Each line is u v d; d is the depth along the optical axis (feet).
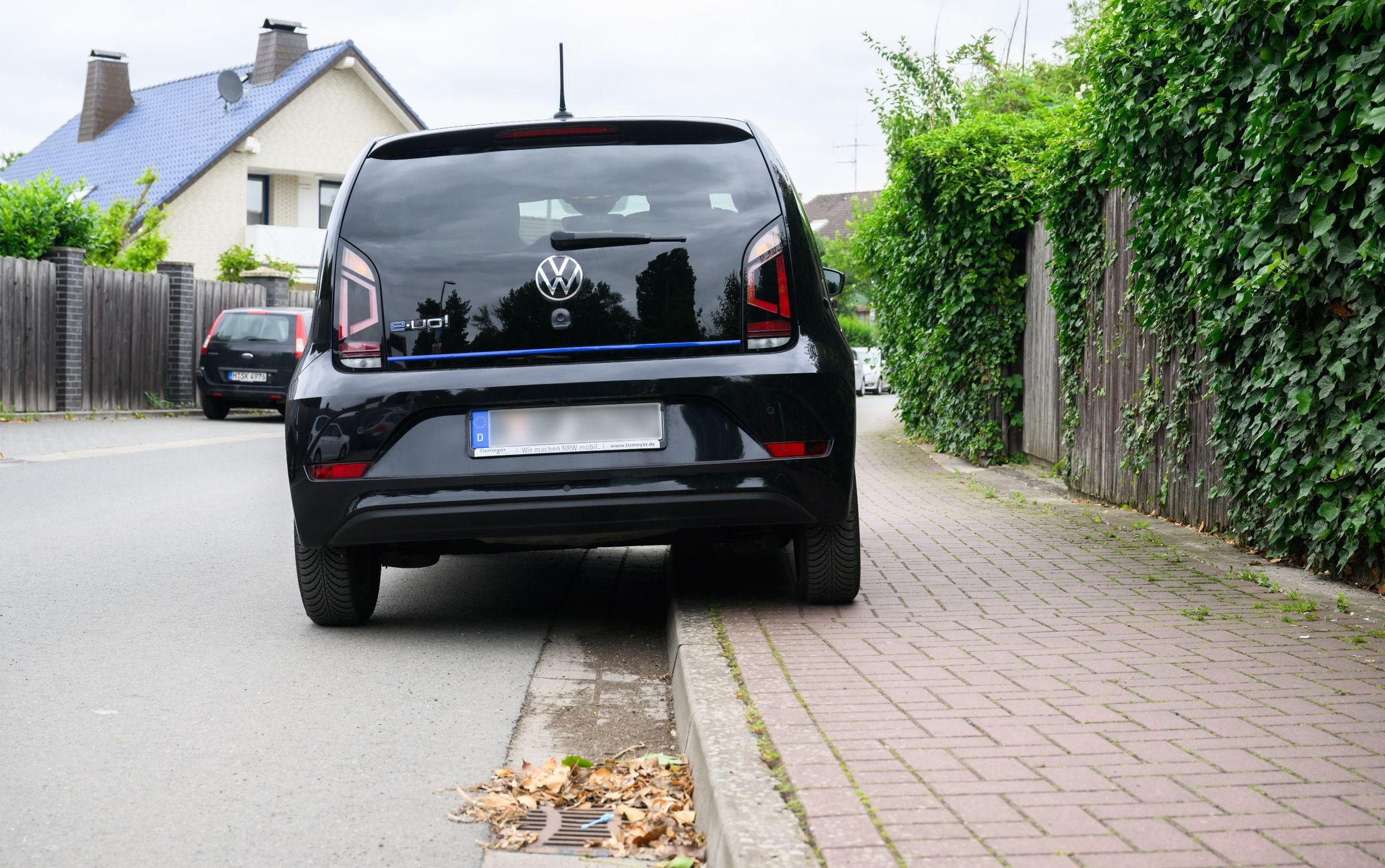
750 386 15.49
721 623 15.99
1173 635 15.08
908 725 11.27
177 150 125.29
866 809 9.14
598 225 15.89
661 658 16.44
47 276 57.93
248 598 20.01
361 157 16.58
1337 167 16.96
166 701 13.97
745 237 15.88
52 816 10.43
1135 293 25.35
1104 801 9.28
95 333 61.52
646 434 15.49
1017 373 40.93
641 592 21.13
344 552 16.96
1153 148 23.17
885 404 94.17
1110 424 28.89
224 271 105.19
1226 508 22.57
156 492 33.19
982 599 17.56
